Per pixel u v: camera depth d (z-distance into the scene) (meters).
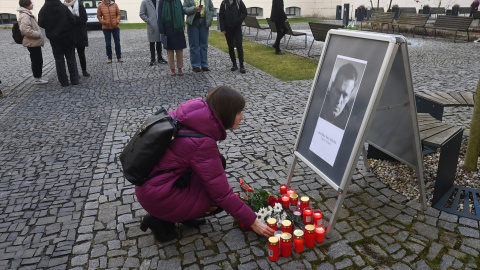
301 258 2.43
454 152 3.03
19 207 3.14
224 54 10.49
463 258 2.38
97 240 2.69
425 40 12.54
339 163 2.58
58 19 6.86
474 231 2.63
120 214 2.98
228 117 2.31
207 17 7.90
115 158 4.03
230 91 2.31
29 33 7.15
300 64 8.80
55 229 2.83
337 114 2.68
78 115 5.53
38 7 21.77
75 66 7.43
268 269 2.34
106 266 2.43
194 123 2.29
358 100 2.51
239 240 2.62
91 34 17.34
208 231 2.73
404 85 2.55
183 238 2.66
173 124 2.30
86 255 2.54
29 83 7.69
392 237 2.60
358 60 2.56
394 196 3.11
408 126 2.80
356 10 22.81
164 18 7.45
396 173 3.47
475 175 3.35
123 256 2.51
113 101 6.21
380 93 2.35
